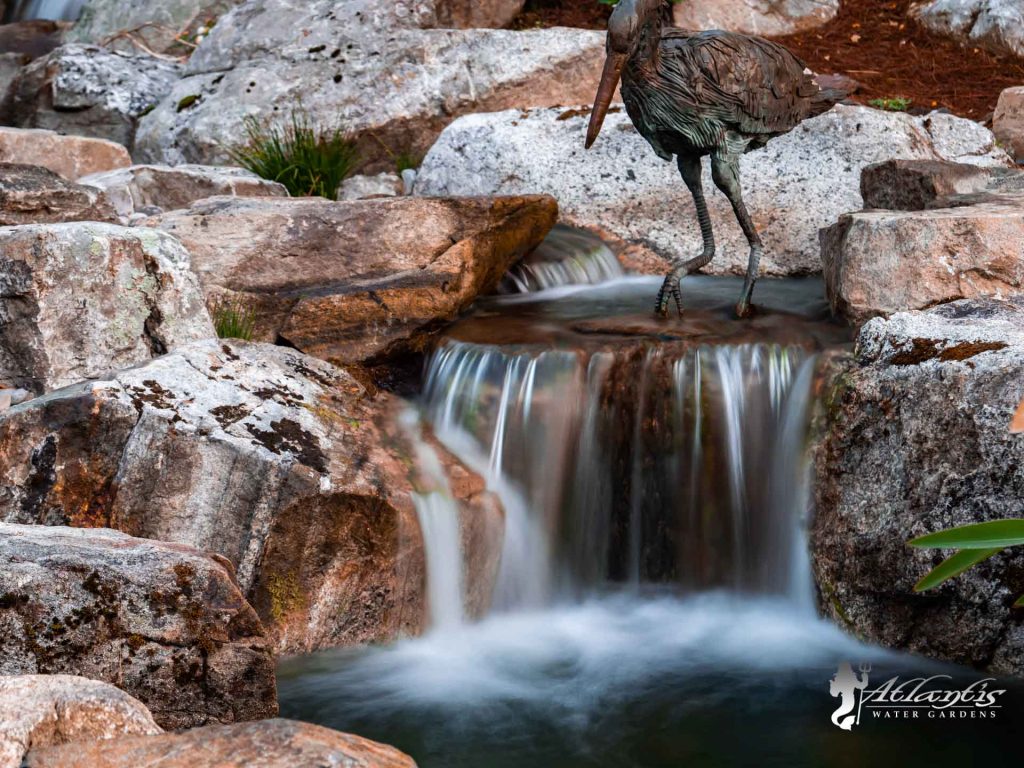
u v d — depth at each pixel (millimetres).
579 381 4742
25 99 9117
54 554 3205
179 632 3250
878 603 4074
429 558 4320
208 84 8523
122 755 2299
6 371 4484
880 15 9688
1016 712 3623
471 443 4832
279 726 2369
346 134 8039
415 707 3799
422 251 5527
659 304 5293
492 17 9094
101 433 4027
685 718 3721
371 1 8531
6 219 5188
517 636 4422
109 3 10695
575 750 3537
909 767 3396
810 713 3729
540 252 6223
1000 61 8891
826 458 4332
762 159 6664
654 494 4730
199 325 4801
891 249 4754
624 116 7105
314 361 4828
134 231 4707
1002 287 4617
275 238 5465
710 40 4754
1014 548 3723
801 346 4688
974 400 3803
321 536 4082
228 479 4027
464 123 7355
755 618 4488
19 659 3137
